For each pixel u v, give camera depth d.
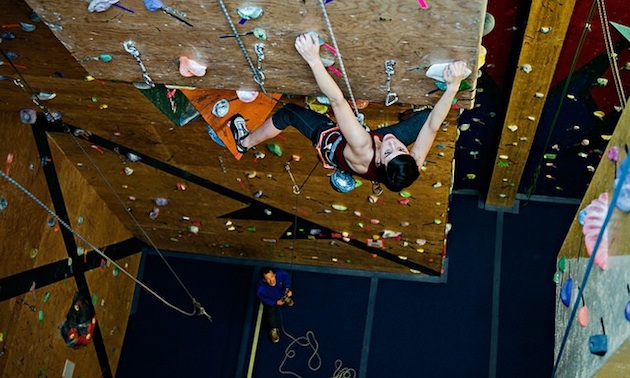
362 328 10.13
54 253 9.01
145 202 9.67
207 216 9.70
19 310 8.51
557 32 7.39
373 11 5.09
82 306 9.51
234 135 6.82
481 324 9.98
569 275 5.85
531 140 9.00
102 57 5.99
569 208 10.31
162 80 6.19
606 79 8.09
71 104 7.84
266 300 9.91
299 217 9.37
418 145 5.88
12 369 8.48
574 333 5.66
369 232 9.41
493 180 9.92
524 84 8.10
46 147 8.70
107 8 5.45
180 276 10.68
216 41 5.61
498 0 7.40
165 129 8.03
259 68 5.81
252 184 8.79
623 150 5.04
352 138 5.75
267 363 10.11
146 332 10.45
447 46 5.27
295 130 7.60
